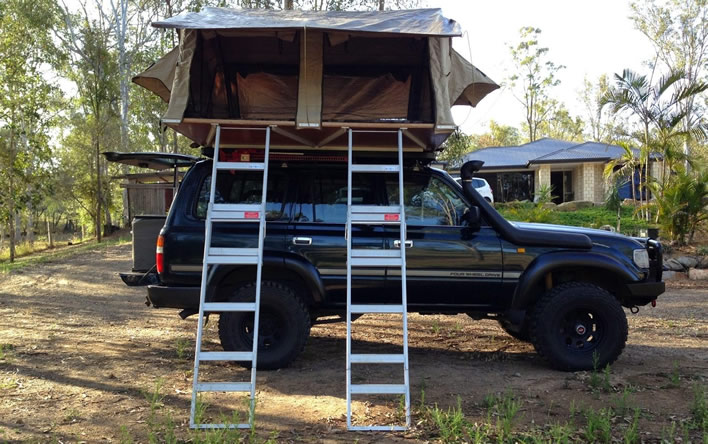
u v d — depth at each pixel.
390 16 5.81
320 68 5.39
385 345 7.20
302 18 5.72
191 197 6.00
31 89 20.97
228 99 6.81
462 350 6.98
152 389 5.38
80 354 6.71
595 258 6.00
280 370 5.91
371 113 6.86
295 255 5.91
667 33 31.06
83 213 34.38
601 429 4.28
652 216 18.34
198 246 5.86
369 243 5.95
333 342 7.32
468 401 5.03
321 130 5.41
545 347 5.92
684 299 10.74
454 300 6.09
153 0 29.89
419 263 5.95
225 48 6.63
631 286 6.13
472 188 6.18
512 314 6.33
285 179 6.10
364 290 5.97
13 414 4.71
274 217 6.01
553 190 30.31
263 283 5.86
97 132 27.70
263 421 4.56
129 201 30.98
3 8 21.03
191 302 5.83
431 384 5.53
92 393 5.27
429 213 6.13
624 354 6.79
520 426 4.42
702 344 7.34
